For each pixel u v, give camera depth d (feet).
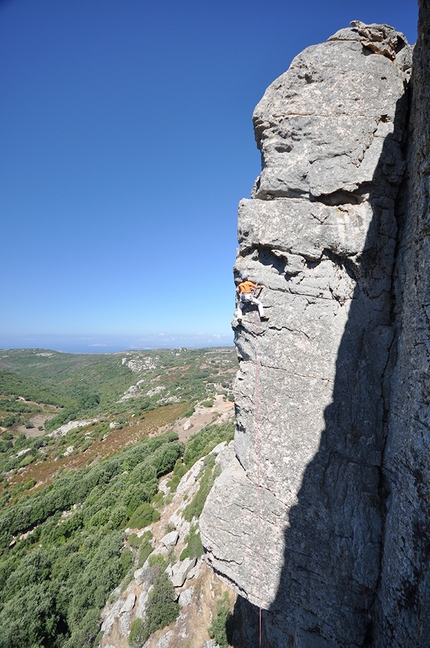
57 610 76.79
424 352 17.53
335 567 22.97
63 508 138.10
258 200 25.76
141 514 99.25
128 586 73.05
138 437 222.69
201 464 111.65
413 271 19.83
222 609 50.11
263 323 25.94
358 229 23.76
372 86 23.97
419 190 19.27
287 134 24.75
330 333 24.36
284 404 25.14
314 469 24.04
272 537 24.84
